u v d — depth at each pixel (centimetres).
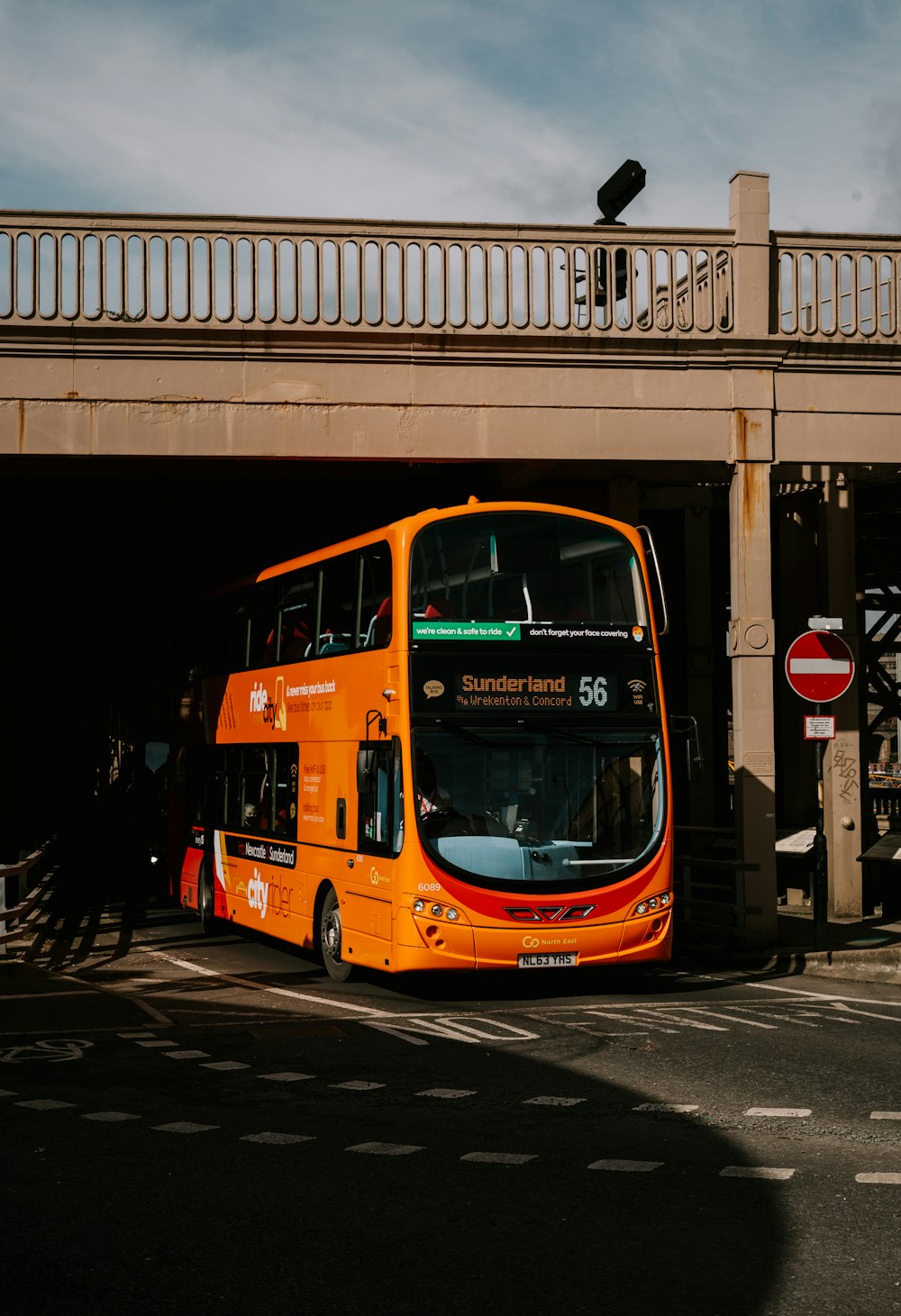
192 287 1716
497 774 1327
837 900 2136
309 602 1623
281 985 1490
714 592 2812
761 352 1795
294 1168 730
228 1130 820
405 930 1295
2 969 1553
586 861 1327
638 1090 926
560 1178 704
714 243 1806
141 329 1700
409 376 1755
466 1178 706
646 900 1343
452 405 1759
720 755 2694
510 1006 1333
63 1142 791
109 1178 712
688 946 1756
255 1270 567
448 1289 543
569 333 1764
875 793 3080
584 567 1399
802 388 1822
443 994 1424
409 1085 952
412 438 1752
